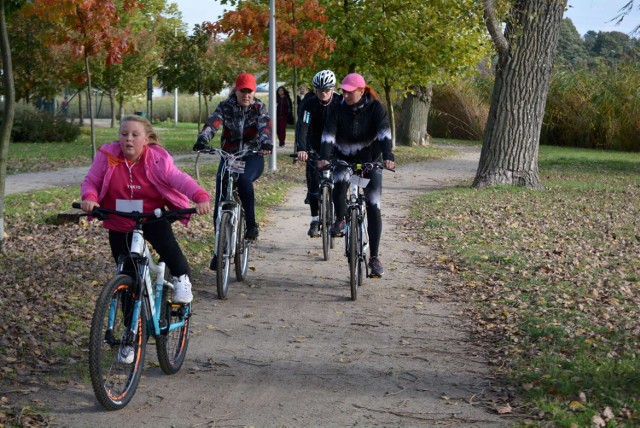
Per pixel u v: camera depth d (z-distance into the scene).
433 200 15.17
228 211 7.71
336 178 7.88
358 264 7.95
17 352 5.73
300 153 8.84
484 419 4.70
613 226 12.48
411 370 5.63
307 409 4.89
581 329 6.46
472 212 13.62
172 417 4.73
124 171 4.92
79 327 6.51
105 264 8.88
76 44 16.61
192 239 10.35
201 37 26.50
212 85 28.11
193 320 6.89
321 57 21.47
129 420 4.66
